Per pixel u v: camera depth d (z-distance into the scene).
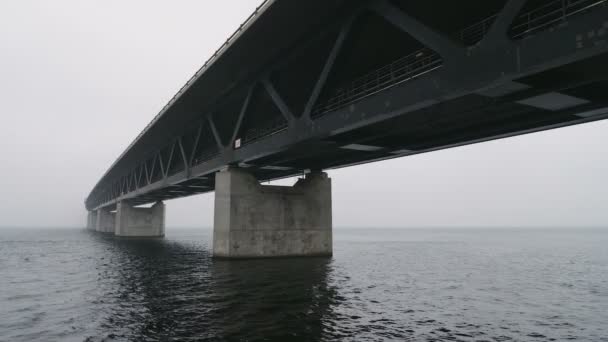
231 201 26.98
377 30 15.17
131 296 16.78
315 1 15.45
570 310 15.70
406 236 126.25
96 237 85.06
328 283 19.83
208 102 28.06
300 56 19.67
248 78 23.66
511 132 16.66
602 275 27.61
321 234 30.05
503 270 30.09
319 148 20.66
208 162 29.86
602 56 8.76
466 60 10.59
